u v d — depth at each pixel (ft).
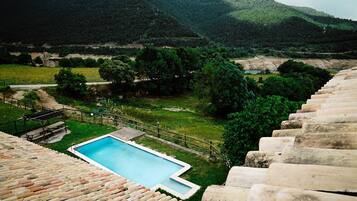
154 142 90.84
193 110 176.14
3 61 239.09
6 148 41.81
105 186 31.35
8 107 117.80
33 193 26.14
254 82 195.42
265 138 13.15
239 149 71.92
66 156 45.03
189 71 234.17
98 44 423.23
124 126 104.73
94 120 109.81
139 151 85.46
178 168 76.18
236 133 73.51
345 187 7.43
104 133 97.35
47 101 148.56
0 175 29.37
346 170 7.82
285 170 8.55
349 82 24.18
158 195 31.86
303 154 9.24
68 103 152.15
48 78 187.52
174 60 209.46
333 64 397.39
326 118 12.46
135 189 32.07
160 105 182.19
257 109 75.20
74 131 98.89
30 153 41.60
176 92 215.92
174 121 142.51
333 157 8.72
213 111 162.40
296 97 192.85
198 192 64.08
